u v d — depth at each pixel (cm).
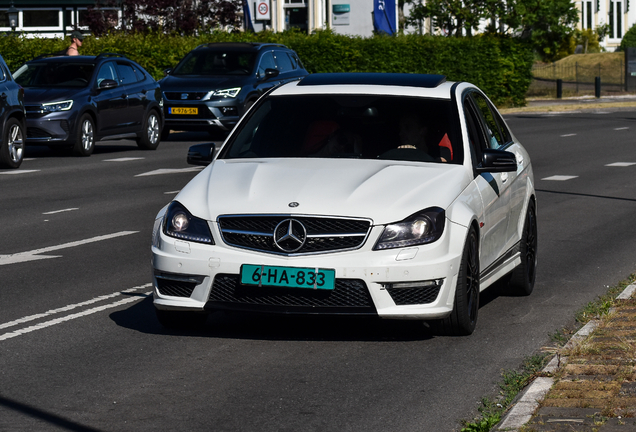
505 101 4031
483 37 3931
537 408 523
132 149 2312
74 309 796
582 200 1523
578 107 4016
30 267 976
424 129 770
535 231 915
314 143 773
